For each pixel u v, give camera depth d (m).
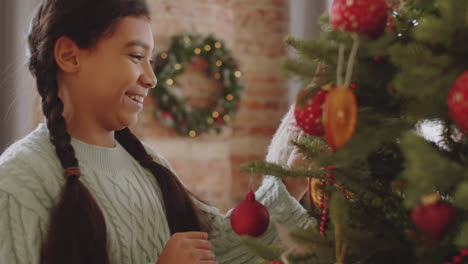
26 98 1.90
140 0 0.83
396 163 0.55
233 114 3.22
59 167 0.78
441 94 0.44
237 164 3.28
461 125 0.39
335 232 0.51
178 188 0.94
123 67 0.80
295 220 0.88
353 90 0.52
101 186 0.81
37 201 0.74
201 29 3.23
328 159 0.46
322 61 0.52
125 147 0.94
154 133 3.07
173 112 3.07
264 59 3.36
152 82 0.85
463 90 0.38
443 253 0.46
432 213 0.40
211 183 3.19
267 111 3.36
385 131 0.47
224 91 3.24
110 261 0.78
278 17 3.40
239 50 3.32
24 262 0.70
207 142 3.21
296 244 0.57
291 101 2.77
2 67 1.96
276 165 0.58
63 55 0.80
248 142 3.31
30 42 0.86
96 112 0.82
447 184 0.39
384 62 0.52
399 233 0.52
